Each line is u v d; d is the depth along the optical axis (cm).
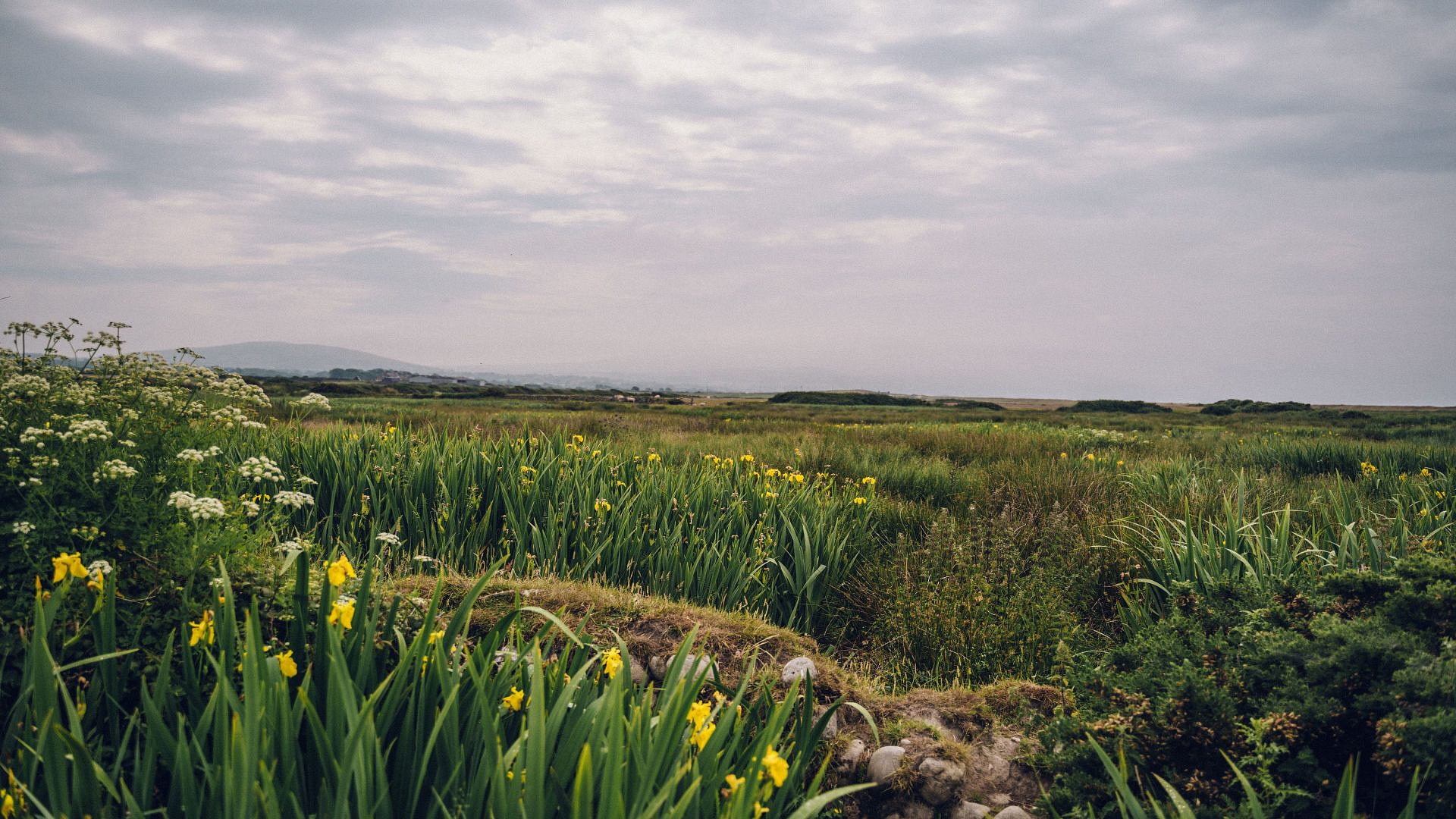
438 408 2705
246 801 167
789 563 594
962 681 452
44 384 390
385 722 208
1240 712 287
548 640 341
